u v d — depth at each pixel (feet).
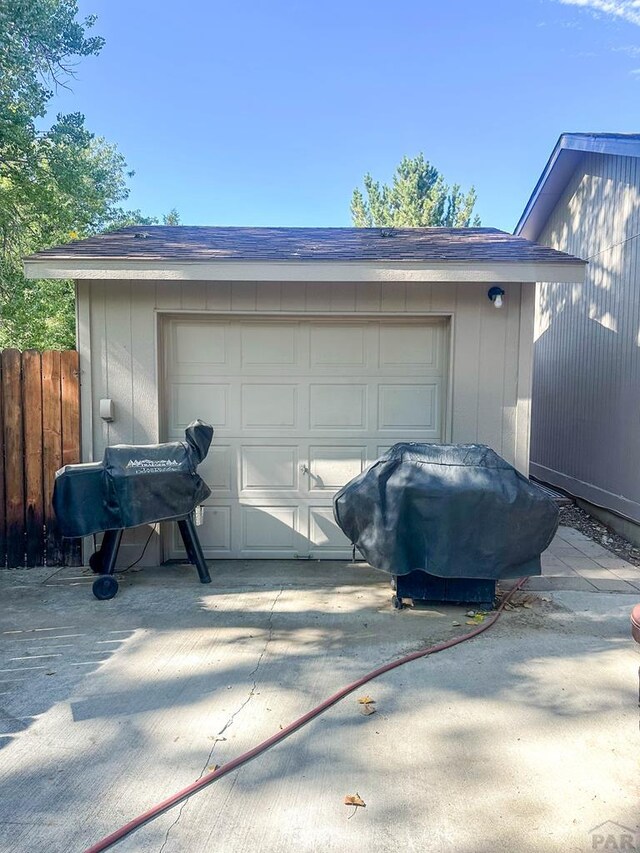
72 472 15.31
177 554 19.35
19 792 7.87
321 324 19.04
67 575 17.67
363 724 9.57
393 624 13.97
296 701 10.30
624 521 23.54
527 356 18.29
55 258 16.93
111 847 6.91
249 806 7.60
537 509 14.12
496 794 7.82
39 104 38.78
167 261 16.96
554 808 7.54
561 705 10.14
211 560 19.31
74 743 9.01
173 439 19.27
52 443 18.26
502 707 10.09
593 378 27.04
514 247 19.22
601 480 25.89
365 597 15.88
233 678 11.20
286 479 19.26
